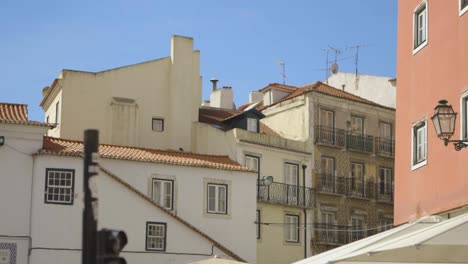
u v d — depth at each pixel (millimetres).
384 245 16094
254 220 45312
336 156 56281
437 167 24984
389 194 58906
